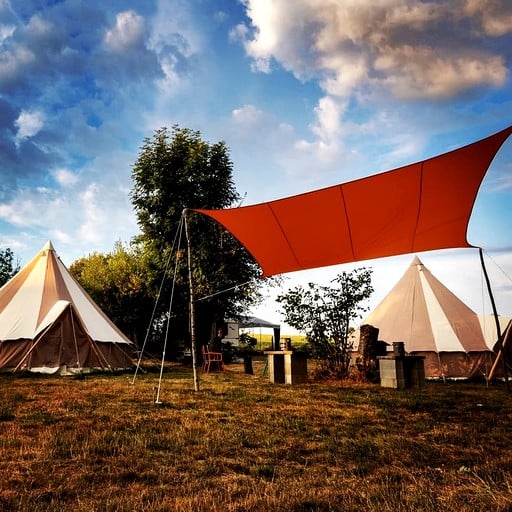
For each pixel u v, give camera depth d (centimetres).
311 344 1177
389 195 666
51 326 1170
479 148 564
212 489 307
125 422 521
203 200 1906
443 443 448
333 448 420
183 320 2134
